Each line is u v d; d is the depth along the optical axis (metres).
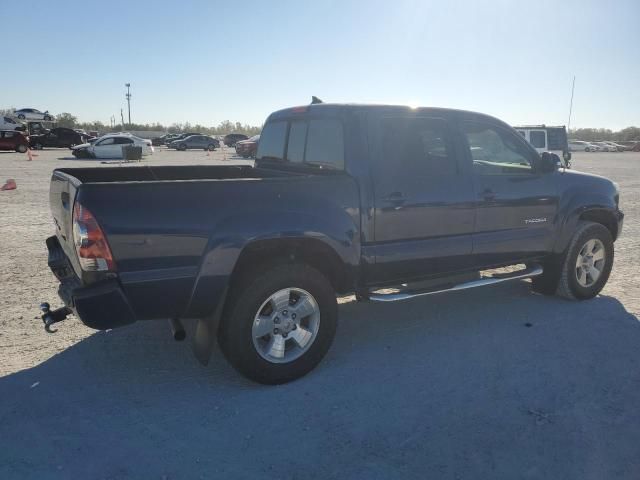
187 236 3.55
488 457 3.10
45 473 2.95
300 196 3.96
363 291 4.49
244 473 2.96
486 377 4.10
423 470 2.99
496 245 5.13
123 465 3.02
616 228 6.09
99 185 3.35
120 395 3.81
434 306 5.75
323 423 3.46
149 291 3.52
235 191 3.72
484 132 5.09
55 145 41.47
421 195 4.57
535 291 6.17
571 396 3.81
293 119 5.00
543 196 5.39
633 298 6.07
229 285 3.89
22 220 10.30
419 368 4.26
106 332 4.92
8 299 5.72
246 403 3.71
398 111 4.54
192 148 47.75
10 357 4.37
